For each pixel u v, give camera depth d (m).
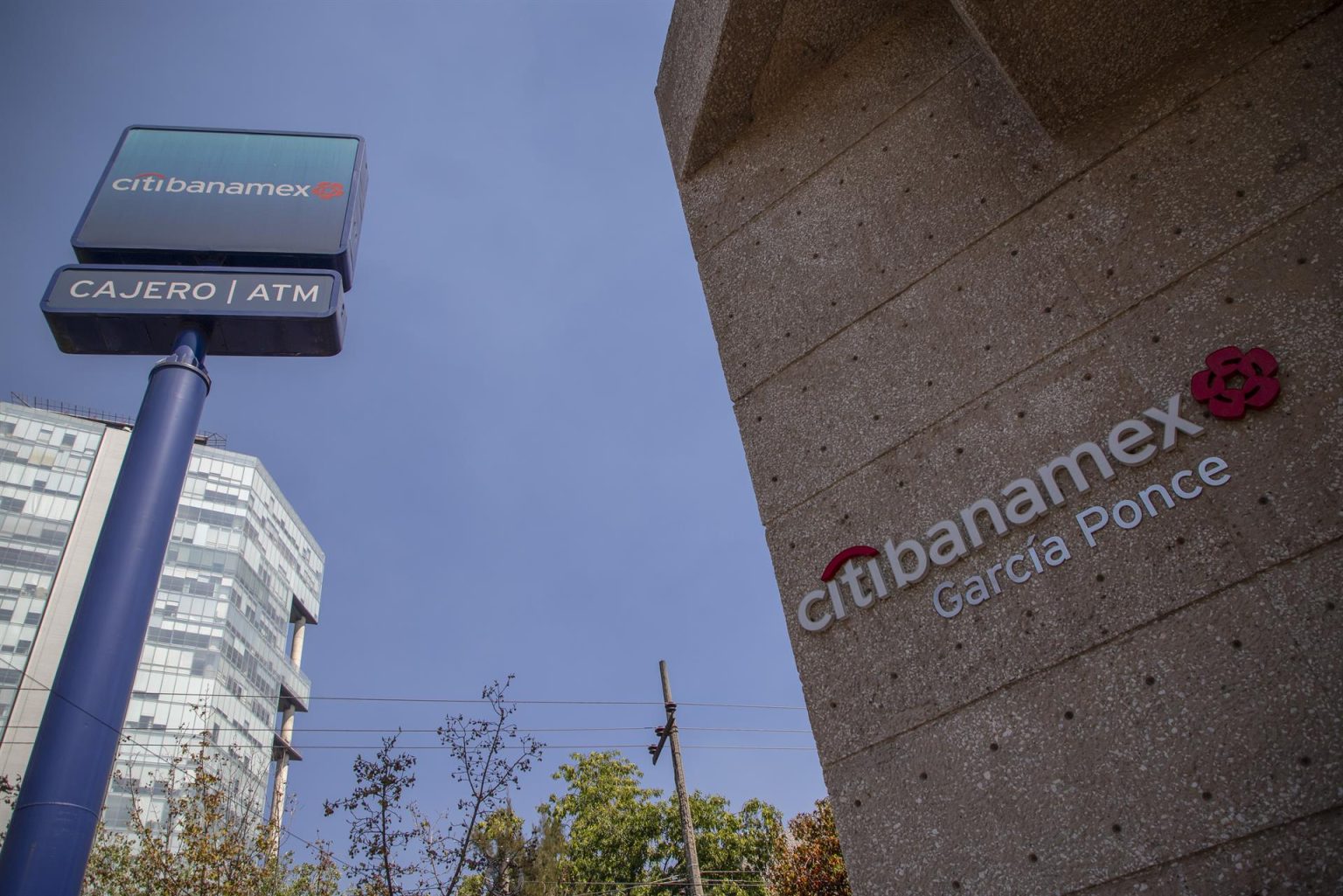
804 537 5.79
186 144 10.62
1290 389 4.39
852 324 6.26
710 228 7.56
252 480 83.56
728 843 26.50
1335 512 4.05
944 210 6.20
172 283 8.85
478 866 16.48
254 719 71.56
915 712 4.85
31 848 5.50
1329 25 5.08
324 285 9.23
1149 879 3.86
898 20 7.27
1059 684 4.46
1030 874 4.15
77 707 6.09
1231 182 5.04
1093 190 5.55
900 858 4.56
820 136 7.24
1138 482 4.65
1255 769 3.81
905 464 5.56
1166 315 4.93
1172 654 4.21
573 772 28.66
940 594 5.05
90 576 6.73
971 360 5.57
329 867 16.69
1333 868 3.49
